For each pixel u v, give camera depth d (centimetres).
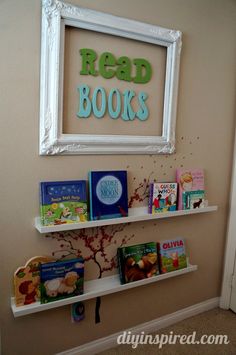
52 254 150
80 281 152
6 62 126
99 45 146
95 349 172
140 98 162
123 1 148
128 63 155
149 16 157
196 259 206
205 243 208
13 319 145
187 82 177
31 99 134
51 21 130
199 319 207
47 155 140
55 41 131
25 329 149
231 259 213
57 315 157
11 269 140
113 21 144
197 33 176
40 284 142
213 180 202
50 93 135
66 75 140
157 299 193
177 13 167
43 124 136
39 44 132
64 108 142
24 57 130
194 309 211
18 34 127
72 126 145
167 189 173
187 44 173
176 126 178
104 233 164
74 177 149
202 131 190
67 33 137
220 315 212
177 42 164
